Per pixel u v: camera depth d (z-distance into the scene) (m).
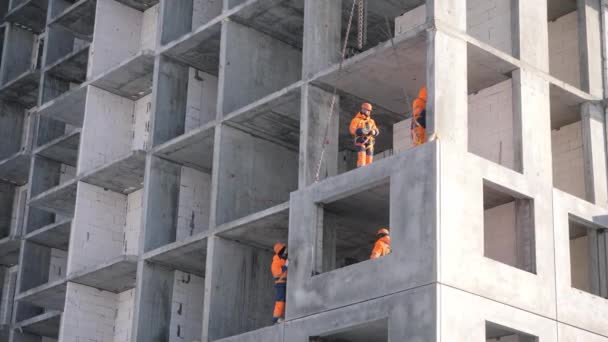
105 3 76.38
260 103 58.34
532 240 50.47
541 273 49.97
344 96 56.75
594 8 58.97
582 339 50.34
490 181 49.28
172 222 65.38
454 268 46.38
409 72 53.94
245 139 61.78
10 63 92.50
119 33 76.31
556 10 59.72
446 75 49.88
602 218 53.62
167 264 64.19
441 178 47.28
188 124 67.44
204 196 67.06
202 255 62.44
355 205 52.59
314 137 55.03
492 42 55.03
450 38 50.62
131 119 74.88
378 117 58.97
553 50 59.81
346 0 59.41
